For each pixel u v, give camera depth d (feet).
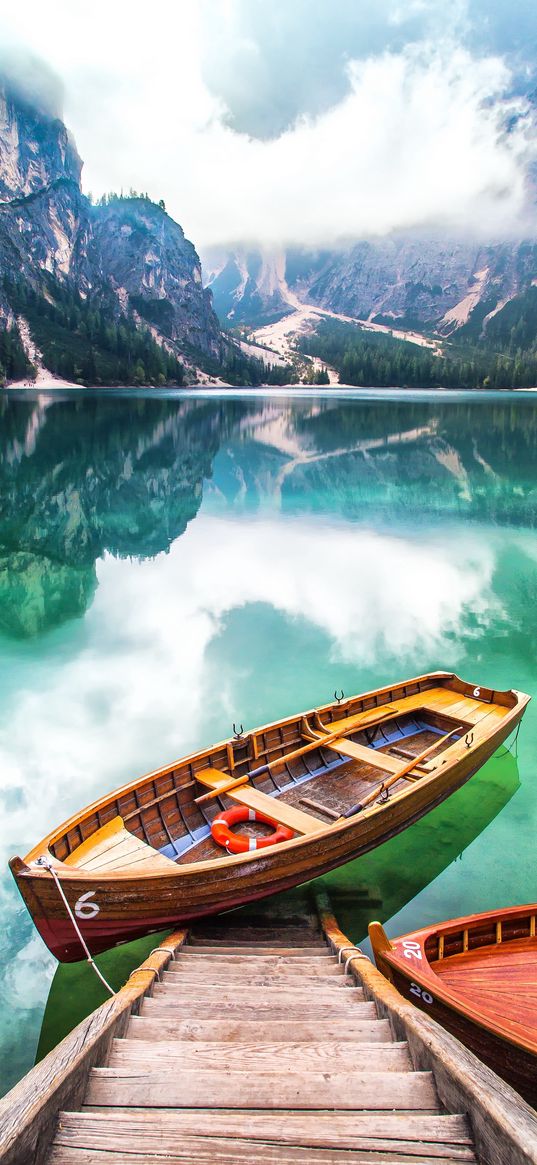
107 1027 14.17
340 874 30.09
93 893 22.53
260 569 79.05
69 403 380.58
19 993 23.73
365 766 36.70
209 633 59.67
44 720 43.75
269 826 30.01
